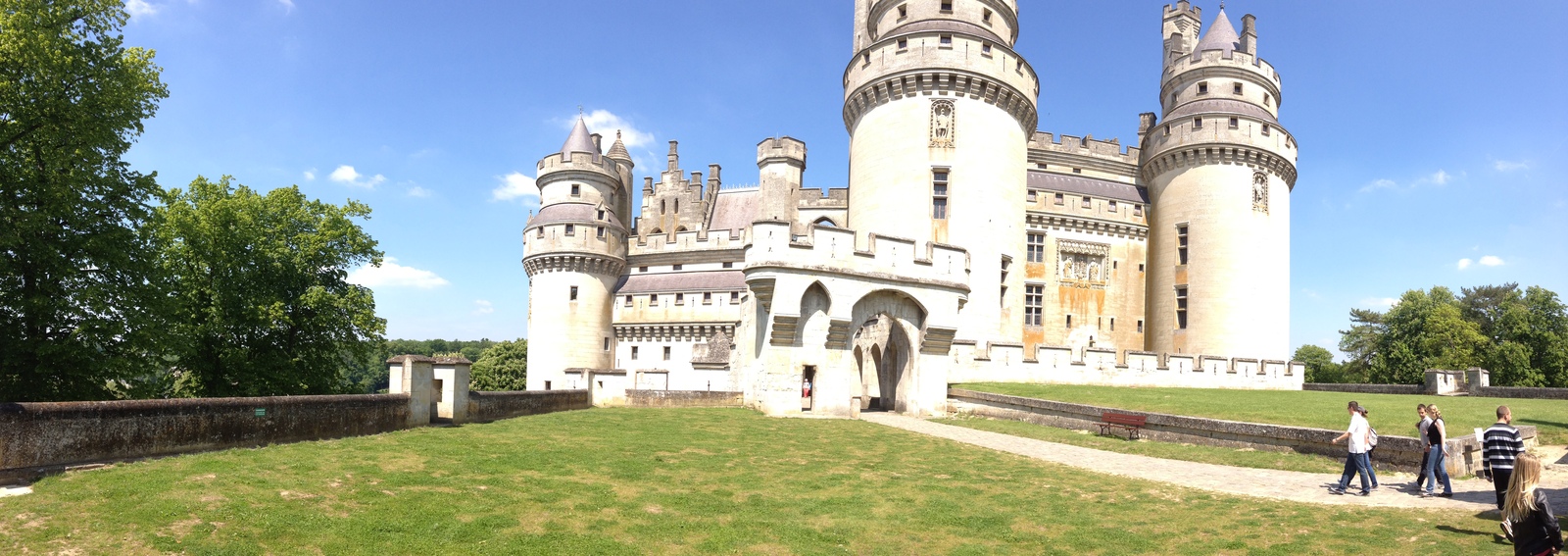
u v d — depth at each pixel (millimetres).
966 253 31188
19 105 22828
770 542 11156
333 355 39688
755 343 29938
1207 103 50594
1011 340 41781
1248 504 13258
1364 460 13906
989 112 41594
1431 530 11023
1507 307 64812
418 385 19406
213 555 8789
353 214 41656
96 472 11031
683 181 75188
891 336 33781
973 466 17328
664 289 64250
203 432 13219
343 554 9391
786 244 27672
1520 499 8070
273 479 11609
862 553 10945
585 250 64312
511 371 83125
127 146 25875
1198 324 48406
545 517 11461
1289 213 51031
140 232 25859
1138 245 53469
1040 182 53062
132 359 25672
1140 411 23438
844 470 16391
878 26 46875
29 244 22031
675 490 13617
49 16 24078
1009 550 11078
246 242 35438
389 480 12445
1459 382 35344
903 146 41312
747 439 20203
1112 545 11164
